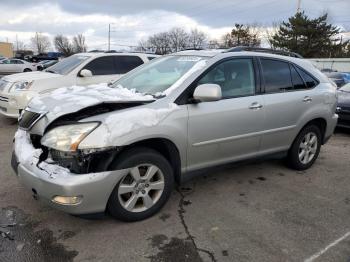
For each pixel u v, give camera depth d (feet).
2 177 15.57
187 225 11.88
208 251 10.47
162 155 12.13
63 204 10.30
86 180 10.28
